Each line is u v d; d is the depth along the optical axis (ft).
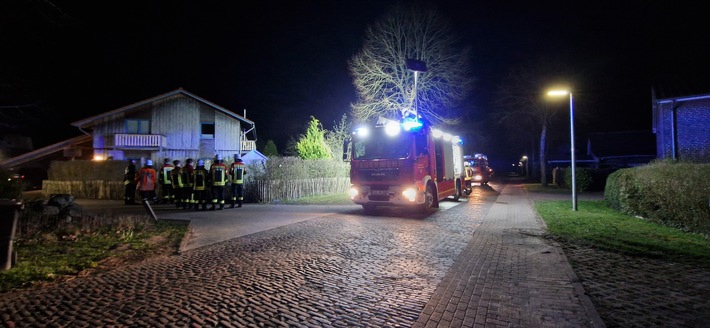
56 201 34.35
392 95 96.58
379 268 21.24
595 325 13.55
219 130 110.42
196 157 107.14
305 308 15.43
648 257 23.24
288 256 23.99
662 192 33.60
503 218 40.78
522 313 14.78
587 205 51.75
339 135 96.73
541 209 47.01
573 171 46.26
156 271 20.63
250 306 15.61
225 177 51.03
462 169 63.72
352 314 14.84
